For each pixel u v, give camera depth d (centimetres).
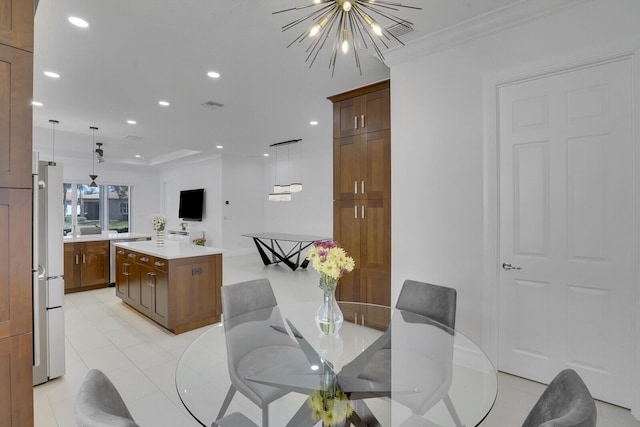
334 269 179
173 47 278
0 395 153
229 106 435
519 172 240
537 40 227
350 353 191
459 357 198
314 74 333
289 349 197
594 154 212
